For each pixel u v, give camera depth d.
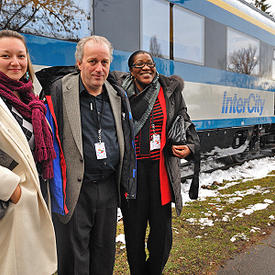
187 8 4.57
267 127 7.49
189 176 5.16
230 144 5.95
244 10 6.09
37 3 2.85
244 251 2.67
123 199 1.87
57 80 1.54
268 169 6.27
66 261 1.60
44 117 1.39
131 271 2.06
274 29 7.26
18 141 1.26
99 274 1.74
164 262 2.00
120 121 1.66
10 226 1.27
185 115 1.96
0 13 2.62
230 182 5.14
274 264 2.47
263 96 6.94
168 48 4.29
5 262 1.28
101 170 1.60
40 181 1.49
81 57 1.52
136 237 1.97
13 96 1.32
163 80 1.92
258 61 6.60
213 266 2.42
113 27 3.53
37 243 1.37
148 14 3.96
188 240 2.85
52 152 1.39
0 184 1.19
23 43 1.37
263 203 3.92
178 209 1.92
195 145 1.92
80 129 1.50
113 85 1.71
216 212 3.58
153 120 1.86
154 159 1.89
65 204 1.48
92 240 1.72
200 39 4.87
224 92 5.52
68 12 3.09
